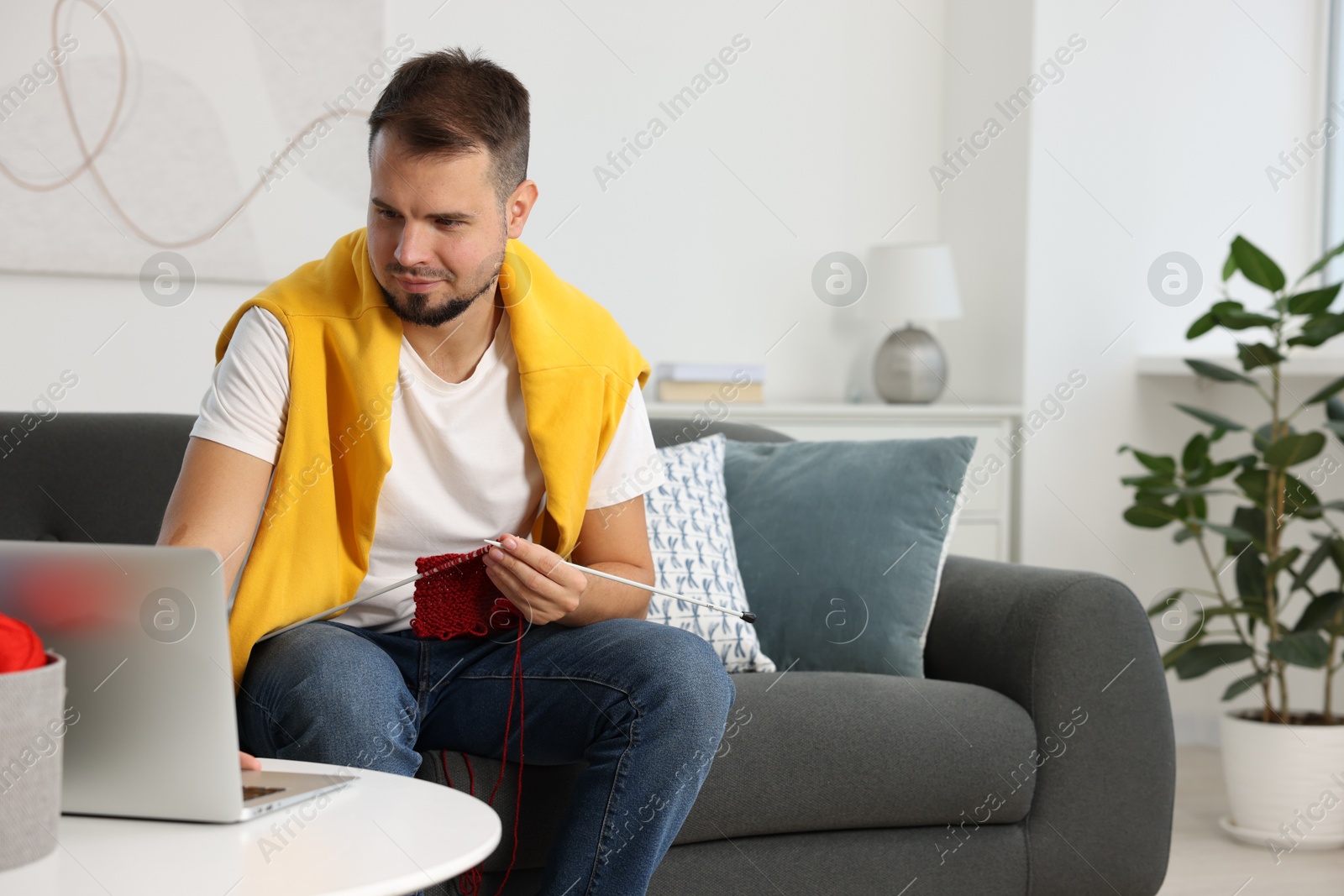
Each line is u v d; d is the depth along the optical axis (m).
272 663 1.26
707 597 1.77
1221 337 3.24
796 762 1.51
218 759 0.93
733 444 2.11
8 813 0.84
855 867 1.56
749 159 3.24
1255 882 2.14
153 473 1.80
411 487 1.41
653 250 3.15
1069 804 1.66
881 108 3.37
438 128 1.29
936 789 1.58
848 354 3.37
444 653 1.41
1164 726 1.71
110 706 0.94
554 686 1.33
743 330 3.25
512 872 1.40
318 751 1.19
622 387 1.53
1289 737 2.37
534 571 1.30
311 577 1.35
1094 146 3.16
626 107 3.11
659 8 3.13
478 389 1.44
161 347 2.66
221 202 2.68
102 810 0.96
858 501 1.91
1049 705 1.66
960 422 3.10
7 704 0.83
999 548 3.10
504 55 2.97
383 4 2.80
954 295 3.13
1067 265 3.15
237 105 2.69
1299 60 3.29
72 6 2.56
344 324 1.39
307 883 0.82
